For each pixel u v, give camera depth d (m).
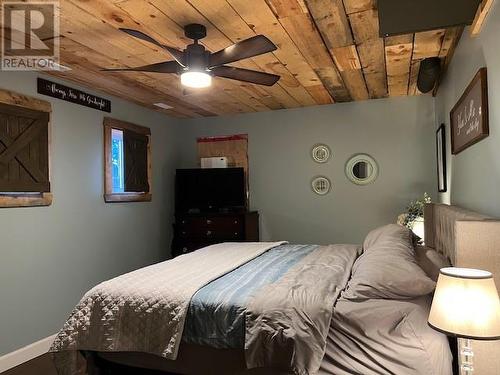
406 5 2.00
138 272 2.57
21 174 3.14
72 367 2.22
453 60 3.02
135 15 2.34
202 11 2.31
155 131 5.02
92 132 3.95
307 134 4.97
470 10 2.03
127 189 4.40
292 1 2.21
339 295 2.04
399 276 1.91
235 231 4.81
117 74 3.45
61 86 3.56
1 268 3.01
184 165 5.56
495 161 1.89
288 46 2.88
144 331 2.08
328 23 2.50
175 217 5.09
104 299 2.23
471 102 2.29
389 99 4.61
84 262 3.81
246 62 3.24
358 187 4.76
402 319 1.80
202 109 4.96
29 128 3.23
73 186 3.69
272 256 3.15
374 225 4.69
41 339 3.32
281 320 1.85
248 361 1.84
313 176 4.95
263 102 4.66
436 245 3.08
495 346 1.55
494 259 1.56
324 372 1.81
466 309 1.37
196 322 2.02
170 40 2.70
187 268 2.66
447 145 3.50
